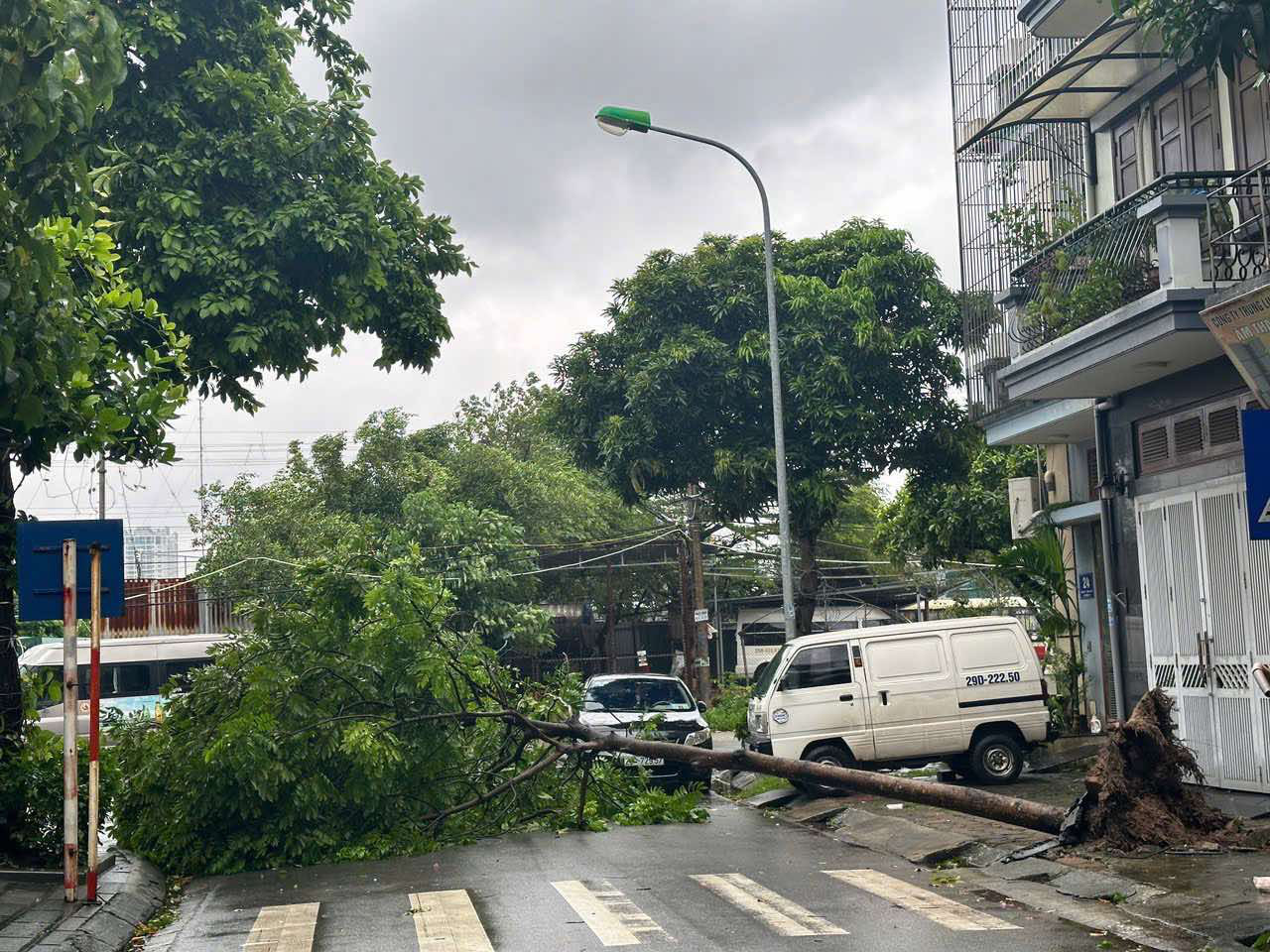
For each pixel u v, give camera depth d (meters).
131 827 13.83
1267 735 12.91
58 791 11.73
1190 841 10.57
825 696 18.03
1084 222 14.89
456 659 15.34
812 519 27.17
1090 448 19.64
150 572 49.44
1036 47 16.97
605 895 10.25
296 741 13.66
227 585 40.94
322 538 17.91
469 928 9.07
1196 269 12.41
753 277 27.97
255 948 8.69
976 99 17.45
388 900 10.54
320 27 18.62
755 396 26.94
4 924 9.12
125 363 11.84
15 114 7.12
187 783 13.32
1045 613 21.08
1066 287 15.11
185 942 9.12
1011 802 11.88
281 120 17.31
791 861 12.03
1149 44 15.25
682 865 11.92
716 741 29.58
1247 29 8.36
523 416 49.88
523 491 45.34
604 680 22.05
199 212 16.52
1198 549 14.12
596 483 50.00
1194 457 14.17
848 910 9.27
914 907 9.33
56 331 9.07
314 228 16.67
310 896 11.04
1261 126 13.81
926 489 28.69
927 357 27.19
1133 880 9.48
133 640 31.30
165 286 16.39
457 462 45.31
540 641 38.50
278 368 17.66
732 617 56.81
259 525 42.00
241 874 13.18
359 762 13.62
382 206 18.33
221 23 17.44
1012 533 23.28
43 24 6.76
